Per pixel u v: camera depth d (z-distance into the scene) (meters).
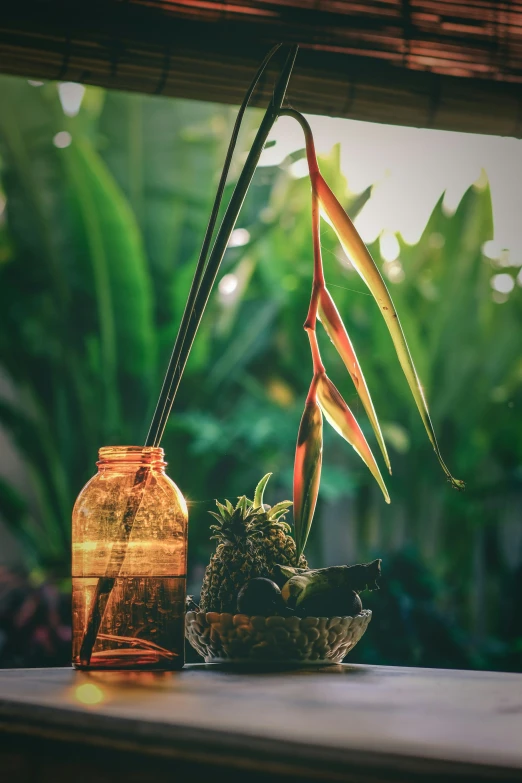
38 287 4.11
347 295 4.47
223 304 4.30
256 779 0.79
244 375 4.50
